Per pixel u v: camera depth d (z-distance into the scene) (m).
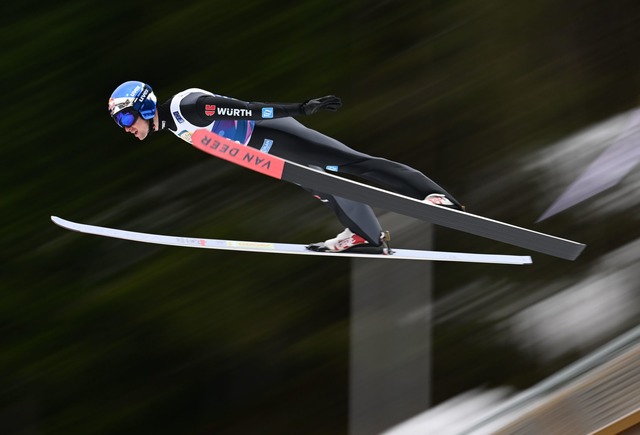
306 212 27.42
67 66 24.92
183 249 26.30
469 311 29.73
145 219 26.28
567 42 30.28
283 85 25.55
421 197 14.11
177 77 25.31
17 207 25.16
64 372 25.70
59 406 26.59
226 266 26.84
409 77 27.00
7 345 25.08
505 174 29.55
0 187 25.02
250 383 28.11
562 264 30.20
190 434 27.95
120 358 26.39
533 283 30.05
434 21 27.91
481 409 26.20
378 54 26.66
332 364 28.16
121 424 27.20
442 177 29.36
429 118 27.66
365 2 26.05
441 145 28.94
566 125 30.09
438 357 28.67
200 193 27.06
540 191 29.72
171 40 25.16
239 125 14.05
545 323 29.02
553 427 9.33
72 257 25.31
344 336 28.02
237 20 25.03
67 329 25.50
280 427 27.75
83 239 25.41
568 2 30.06
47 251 25.17
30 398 26.09
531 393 9.96
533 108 30.03
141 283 25.97
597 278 29.66
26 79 24.77
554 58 30.03
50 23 24.44
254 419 27.98
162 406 27.55
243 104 13.09
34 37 24.44
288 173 13.70
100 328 25.70
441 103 28.23
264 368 28.31
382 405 18.89
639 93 30.73
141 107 13.20
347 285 27.89
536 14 29.36
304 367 28.08
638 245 29.81
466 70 28.66
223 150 13.59
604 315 28.53
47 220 25.27
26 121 24.97
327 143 14.30
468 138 29.34
